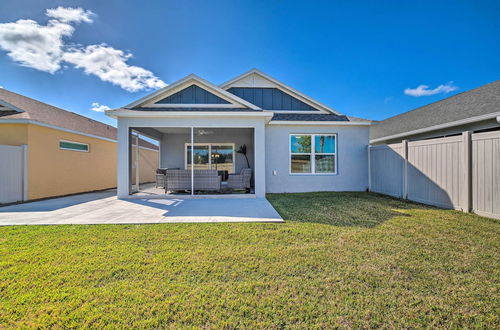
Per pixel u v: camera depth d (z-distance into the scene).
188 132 12.27
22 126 8.47
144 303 2.23
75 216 5.64
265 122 9.51
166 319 2.01
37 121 8.55
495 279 2.66
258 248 3.56
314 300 2.27
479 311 2.12
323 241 3.85
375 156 9.87
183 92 9.01
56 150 9.66
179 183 9.01
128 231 4.42
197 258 3.20
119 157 8.27
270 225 4.79
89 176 11.67
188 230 4.47
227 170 13.02
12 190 8.00
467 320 2.00
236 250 3.48
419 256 3.26
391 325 1.94
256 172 8.42
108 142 13.28
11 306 2.19
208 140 13.00
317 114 11.54
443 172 6.58
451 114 10.12
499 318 2.02
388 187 9.01
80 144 11.17
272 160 10.13
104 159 12.95
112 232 4.36
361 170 10.38
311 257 3.22
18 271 2.84
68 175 10.26
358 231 4.37
